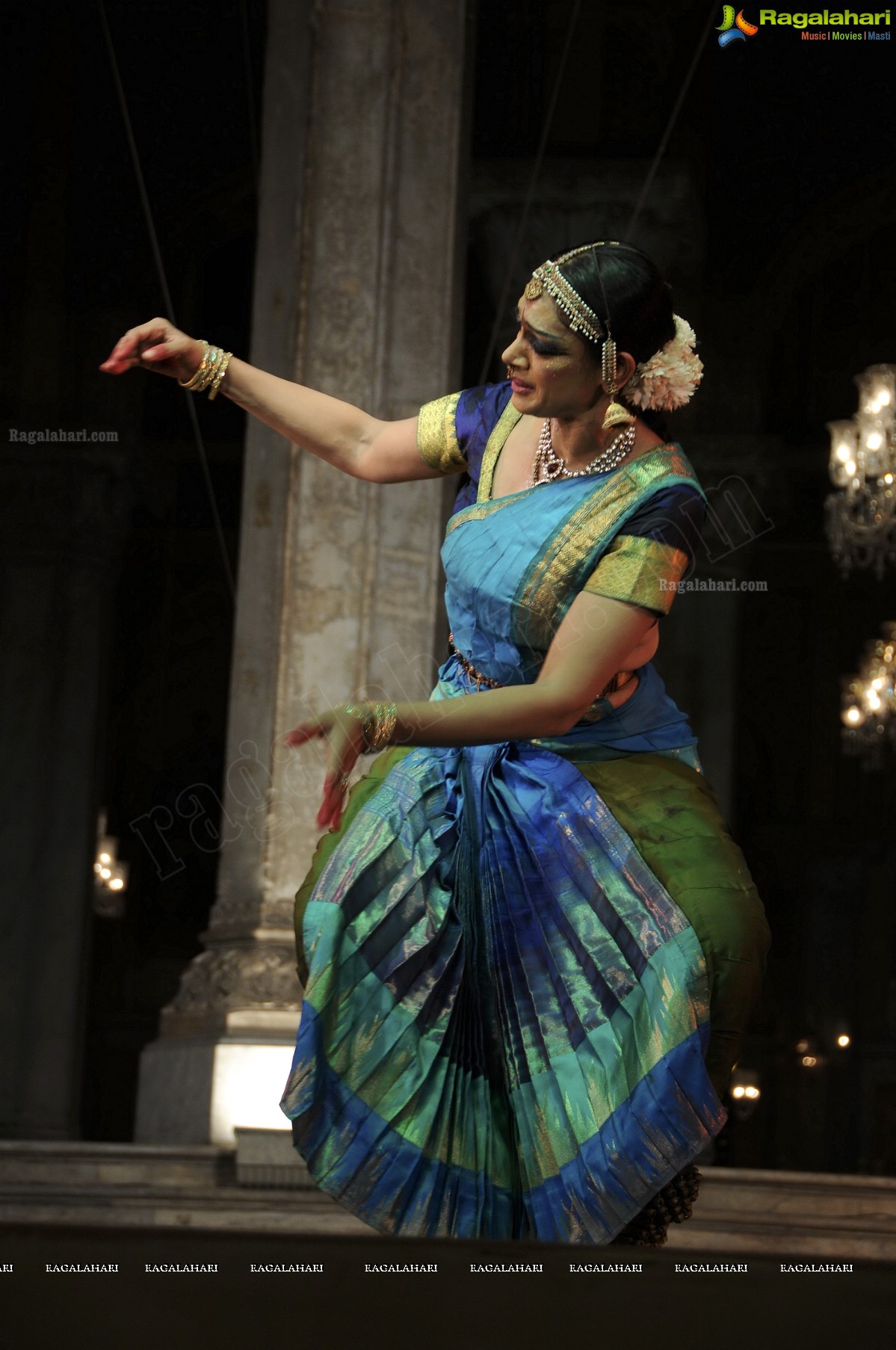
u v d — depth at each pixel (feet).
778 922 126.72
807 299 112.47
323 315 34.06
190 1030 31.35
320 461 33.65
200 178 88.53
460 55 35.55
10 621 86.02
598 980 8.49
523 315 8.85
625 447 8.96
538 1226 8.41
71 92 87.15
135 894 120.67
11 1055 81.46
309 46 35.09
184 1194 24.58
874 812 126.93
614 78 66.64
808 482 113.91
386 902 8.68
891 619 127.65
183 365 10.17
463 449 9.92
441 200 34.88
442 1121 8.50
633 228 63.77
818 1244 23.61
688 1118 7.95
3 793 84.53
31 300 86.22
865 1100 121.49
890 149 91.15
